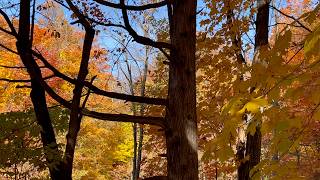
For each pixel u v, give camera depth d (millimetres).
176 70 3590
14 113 4922
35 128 4504
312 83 1614
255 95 1929
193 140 3504
